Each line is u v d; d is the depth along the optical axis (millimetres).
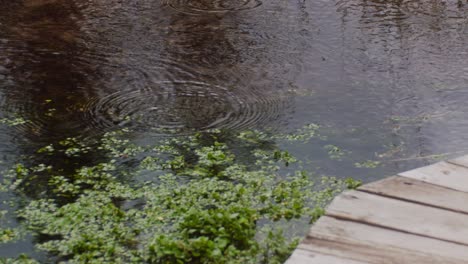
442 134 5172
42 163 4871
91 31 7156
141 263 3797
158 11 7688
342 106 5621
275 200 4379
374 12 7555
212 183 4531
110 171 4758
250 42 6895
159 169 4770
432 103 5648
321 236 2531
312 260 2398
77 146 5078
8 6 7773
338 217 2643
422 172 2971
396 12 7539
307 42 6871
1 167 4816
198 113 5547
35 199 4457
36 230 4117
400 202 2750
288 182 4566
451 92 5816
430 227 2600
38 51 6703
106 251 3883
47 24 7324
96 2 7910
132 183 4613
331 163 4820
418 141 5082
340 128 5285
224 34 7086
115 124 5387
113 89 5949
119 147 5059
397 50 6648
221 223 4004
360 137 5156
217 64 6430
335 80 6082
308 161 4844
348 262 2395
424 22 7273
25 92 5895
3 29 7188
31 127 5344
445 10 7582
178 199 4383
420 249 2475
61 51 6703
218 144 5020
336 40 6895
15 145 5090
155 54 6641
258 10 7695
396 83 5996
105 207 4270
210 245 3797
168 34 7098
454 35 6953
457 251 2475
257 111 5566
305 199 4375
